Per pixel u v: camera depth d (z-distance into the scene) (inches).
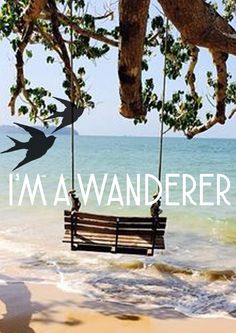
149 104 313.0
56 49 203.6
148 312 254.2
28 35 135.3
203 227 505.7
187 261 363.3
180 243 426.3
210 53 213.9
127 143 3732.8
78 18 295.4
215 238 450.3
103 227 252.4
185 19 116.6
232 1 297.9
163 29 298.7
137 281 309.1
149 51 318.3
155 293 286.5
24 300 267.3
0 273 321.1
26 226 489.4
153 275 323.6
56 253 377.7
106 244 244.7
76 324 233.9
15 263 347.3
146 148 2677.2
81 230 257.1
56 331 224.4
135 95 126.0
